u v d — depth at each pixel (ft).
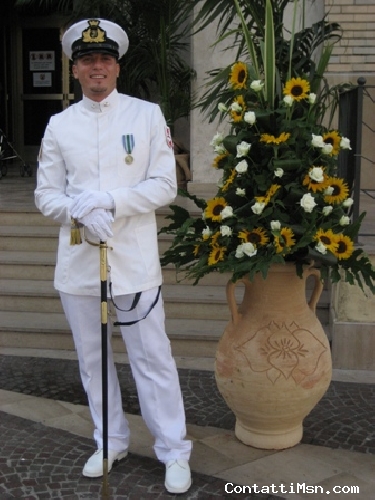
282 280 10.58
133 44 24.75
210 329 15.88
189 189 25.18
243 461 10.78
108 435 10.42
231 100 13.35
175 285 17.61
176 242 10.96
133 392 13.56
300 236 10.12
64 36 9.59
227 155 10.77
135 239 9.61
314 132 10.33
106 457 9.35
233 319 10.98
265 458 10.89
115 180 9.41
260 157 10.34
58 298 16.98
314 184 10.07
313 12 22.66
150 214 9.82
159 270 9.95
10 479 10.17
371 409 12.78
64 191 9.78
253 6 13.85
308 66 13.07
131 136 9.44
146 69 24.77
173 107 25.16
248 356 10.55
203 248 10.69
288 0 14.08
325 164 10.29
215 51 24.54
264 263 9.75
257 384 10.50
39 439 11.50
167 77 24.76
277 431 11.08
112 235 9.09
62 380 14.20
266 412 10.74
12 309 17.21
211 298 16.49
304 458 10.90
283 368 10.45
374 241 15.20
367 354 14.82
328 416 12.42
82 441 11.44
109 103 9.46
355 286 14.57
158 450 10.23
